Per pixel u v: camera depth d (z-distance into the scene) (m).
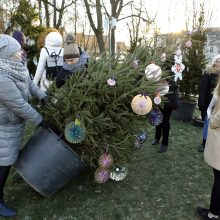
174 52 3.55
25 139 4.40
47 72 4.35
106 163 2.89
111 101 2.89
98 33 12.06
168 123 4.41
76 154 2.85
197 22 7.33
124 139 2.96
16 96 2.57
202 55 6.45
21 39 4.19
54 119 2.93
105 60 3.07
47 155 2.80
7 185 3.36
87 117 2.73
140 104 2.77
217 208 2.80
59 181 2.89
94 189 3.38
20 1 8.16
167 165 4.10
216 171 2.77
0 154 2.70
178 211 3.05
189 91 6.54
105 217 2.90
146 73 3.01
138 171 3.88
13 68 2.57
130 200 3.20
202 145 4.67
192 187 3.54
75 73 2.89
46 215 2.88
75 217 2.87
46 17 13.47
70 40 3.60
